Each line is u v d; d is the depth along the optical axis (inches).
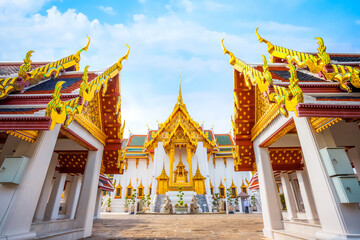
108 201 1129.4
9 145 175.5
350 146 183.5
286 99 145.9
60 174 396.8
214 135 1497.3
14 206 130.8
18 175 136.7
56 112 141.0
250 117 299.7
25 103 162.4
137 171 1247.5
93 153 280.7
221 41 282.5
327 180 136.9
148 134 1449.3
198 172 1042.1
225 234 257.3
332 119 138.2
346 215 127.0
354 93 149.4
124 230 302.0
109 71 253.4
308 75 195.9
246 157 323.0
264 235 241.0
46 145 159.3
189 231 288.0
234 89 283.3
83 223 239.9
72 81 233.9
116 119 307.7
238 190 1186.6
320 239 135.9
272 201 240.5
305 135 157.8
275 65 245.4
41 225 192.9
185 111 1217.4
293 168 342.3
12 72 225.3
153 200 944.9
